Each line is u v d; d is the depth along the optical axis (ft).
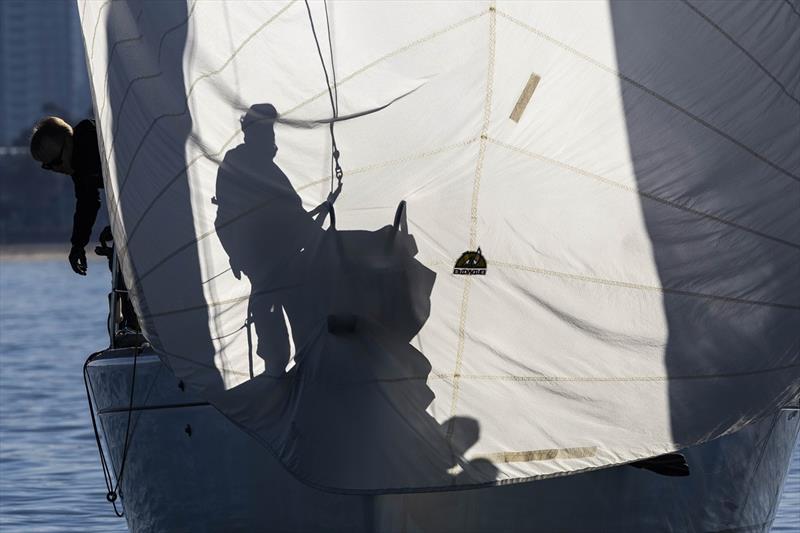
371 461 16.49
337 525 17.16
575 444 17.16
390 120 16.70
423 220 16.84
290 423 16.69
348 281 16.92
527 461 17.02
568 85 16.74
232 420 17.17
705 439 17.63
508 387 16.98
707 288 17.47
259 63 17.01
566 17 16.61
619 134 16.93
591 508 17.75
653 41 16.88
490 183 16.71
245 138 17.15
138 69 17.74
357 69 16.71
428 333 16.90
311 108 16.87
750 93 17.30
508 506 17.30
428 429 16.74
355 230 17.02
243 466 17.93
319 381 16.61
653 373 17.34
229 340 17.29
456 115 16.60
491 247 16.81
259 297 17.16
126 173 17.98
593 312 17.12
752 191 17.49
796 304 17.85
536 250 16.89
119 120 18.03
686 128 17.13
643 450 17.39
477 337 16.90
